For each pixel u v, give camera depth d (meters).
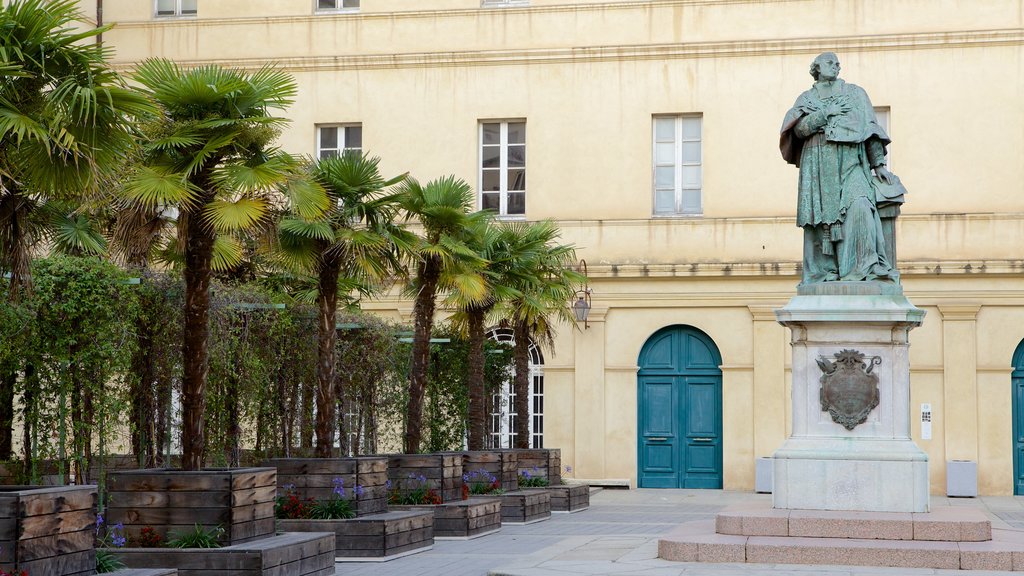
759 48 27.36
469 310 20.12
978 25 26.59
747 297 27.00
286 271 18.02
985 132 26.53
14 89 9.66
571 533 17.23
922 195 26.62
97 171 10.14
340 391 19.44
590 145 27.95
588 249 27.72
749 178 27.31
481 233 19.61
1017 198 26.34
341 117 28.86
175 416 15.61
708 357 27.34
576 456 27.53
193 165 11.88
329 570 12.29
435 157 28.52
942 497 25.55
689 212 27.73
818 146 13.72
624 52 27.88
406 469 16.94
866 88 26.95
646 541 14.69
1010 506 23.03
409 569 12.86
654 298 27.36
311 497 14.38
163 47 29.34
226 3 29.28
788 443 13.17
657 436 27.41
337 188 15.59
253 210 12.13
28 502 8.49
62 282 12.38
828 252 13.59
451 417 23.53
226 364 14.98
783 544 11.84
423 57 28.58
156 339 14.04
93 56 9.95
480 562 13.49
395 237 16.12
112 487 11.41
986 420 26.00
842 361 13.15
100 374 12.77
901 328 13.17
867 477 12.84
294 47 29.08
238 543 11.43
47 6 9.66
